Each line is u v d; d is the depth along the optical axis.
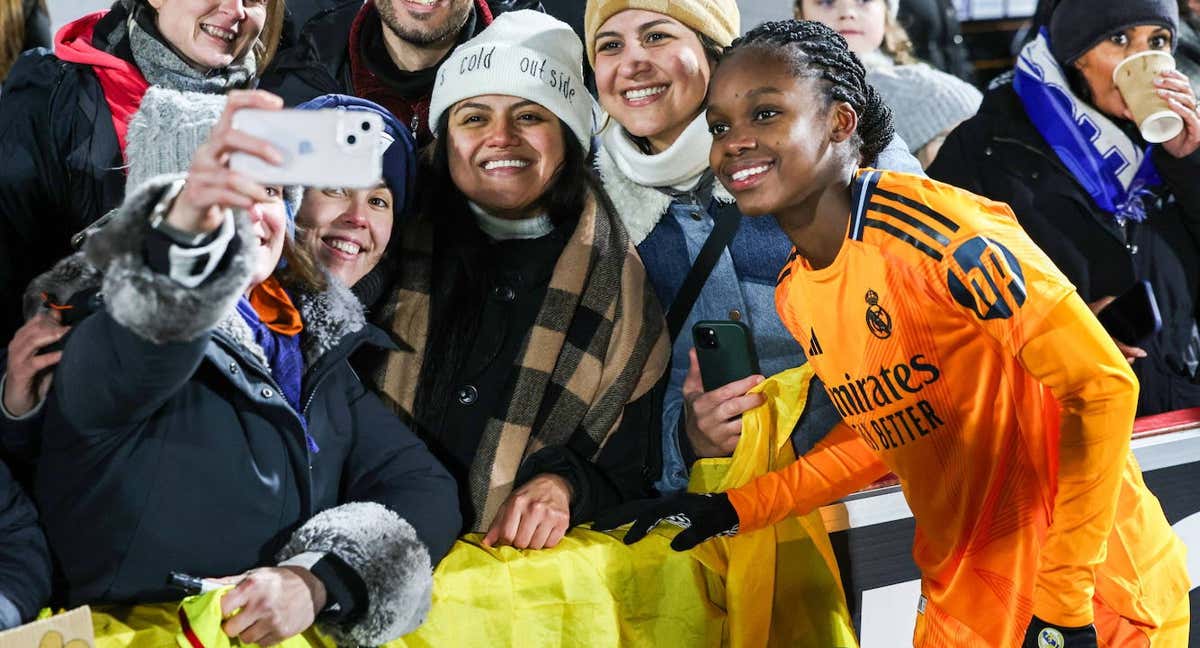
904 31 2.64
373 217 1.69
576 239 1.83
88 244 1.13
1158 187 2.59
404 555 1.40
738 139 1.54
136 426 1.29
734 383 1.84
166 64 1.71
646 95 1.89
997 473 1.61
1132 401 1.46
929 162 2.62
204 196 1.04
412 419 1.74
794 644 1.86
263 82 1.90
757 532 1.81
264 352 1.39
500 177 1.77
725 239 1.93
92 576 1.33
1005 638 1.66
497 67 1.75
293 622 1.30
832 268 1.58
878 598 2.03
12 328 1.65
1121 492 1.67
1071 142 2.53
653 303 1.87
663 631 1.77
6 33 1.85
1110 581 1.65
